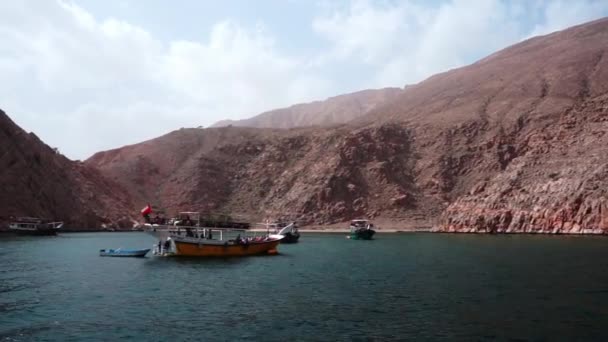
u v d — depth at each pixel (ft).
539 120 582.35
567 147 455.63
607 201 360.28
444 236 403.75
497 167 556.10
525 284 145.59
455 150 603.67
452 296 130.52
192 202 610.65
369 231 388.98
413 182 589.73
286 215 566.36
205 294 139.64
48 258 234.38
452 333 95.91
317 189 575.79
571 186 392.88
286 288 148.36
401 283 154.20
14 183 453.58
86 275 177.88
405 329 99.30
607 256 213.87
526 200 420.36
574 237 336.90
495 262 201.87
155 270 191.83
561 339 91.04
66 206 490.49
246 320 108.27
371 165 599.98
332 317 109.81
